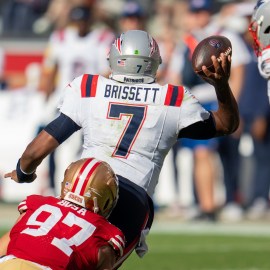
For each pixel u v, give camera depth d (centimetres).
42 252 1598
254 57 3741
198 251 2958
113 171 1717
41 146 1814
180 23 4462
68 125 1822
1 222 3556
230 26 3775
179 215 3834
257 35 1962
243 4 3850
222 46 1788
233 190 3838
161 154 1814
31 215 1661
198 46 1803
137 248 1792
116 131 1797
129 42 1827
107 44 3741
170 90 1809
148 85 1816
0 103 4247
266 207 3916
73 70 3762
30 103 4209
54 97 3800
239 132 3781
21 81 4275
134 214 1758
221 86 1798
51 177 3969
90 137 1811
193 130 1820
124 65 1822
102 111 1805
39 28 4609
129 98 1805
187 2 4494
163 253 2917
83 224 1645
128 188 1767
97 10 4450
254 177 3969
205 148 3650
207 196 3691
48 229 1628
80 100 1817
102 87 1817
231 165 3812
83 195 1673
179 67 3769
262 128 3853
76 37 3753
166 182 4081
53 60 3784
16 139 4188
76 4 4053
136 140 1794
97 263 1633
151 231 3459
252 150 4031
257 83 3766
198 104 1812
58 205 1675
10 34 4378
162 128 1800
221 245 3102
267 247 3053
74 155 4022
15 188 4188
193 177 3747
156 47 1845
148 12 5041
